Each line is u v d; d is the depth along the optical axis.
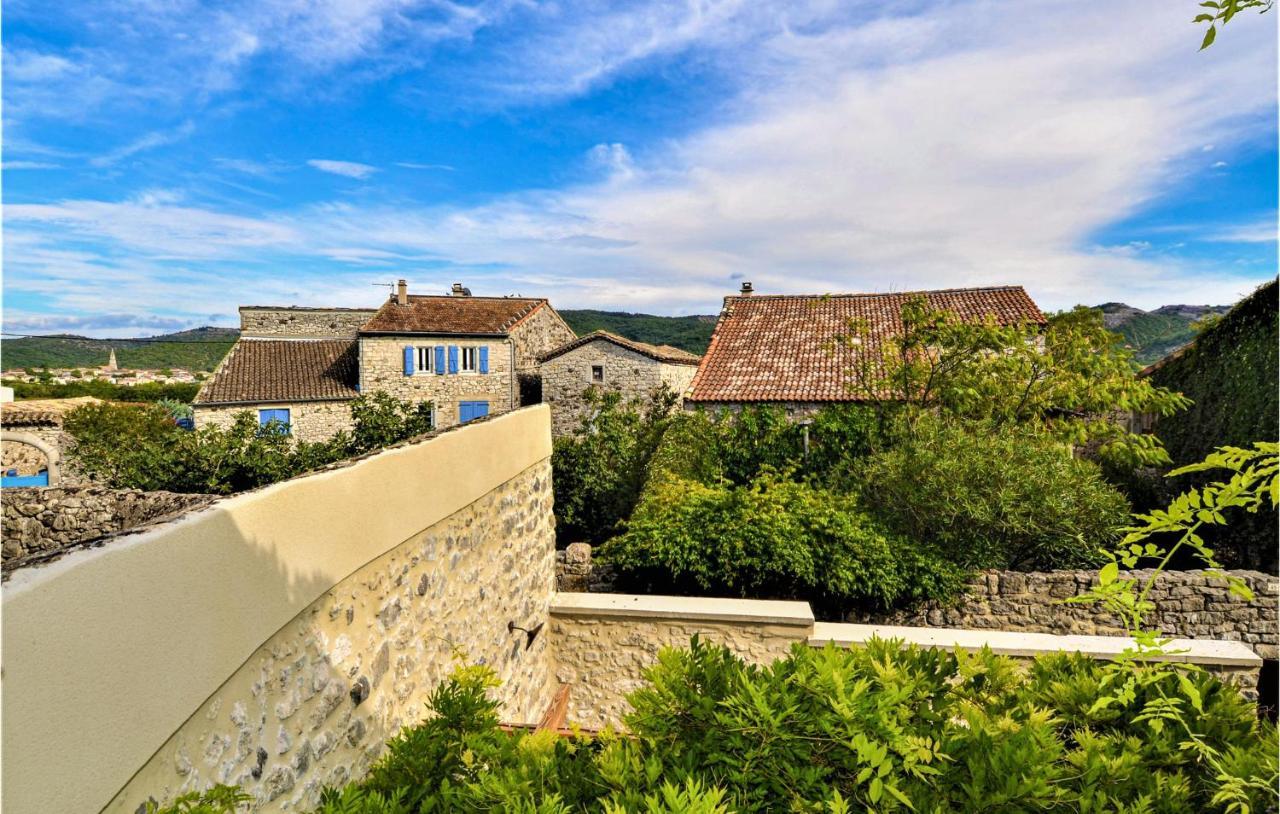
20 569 1.48
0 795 1.34
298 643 2.70
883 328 15.41
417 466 3.77
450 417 25.02
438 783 2.61
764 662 6.23
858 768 2.32
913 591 7.05
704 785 2.22
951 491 7.73
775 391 13.37
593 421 13.59
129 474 8.51
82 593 1.58
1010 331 10.41
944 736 2.48
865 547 7.14
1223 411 10.59
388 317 25.09
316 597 2.76
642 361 22.05
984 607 7.14
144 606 1.80
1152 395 9.95
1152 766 2.47
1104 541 7.64
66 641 1.53
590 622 6.52
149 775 1.87
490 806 2.28
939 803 2.17
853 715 2.31
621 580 7.77
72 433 17.19
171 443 9.18
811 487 9.76
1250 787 2.02
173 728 1.91
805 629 6.17
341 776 3.00
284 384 23.70
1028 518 7.53
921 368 10.70
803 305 17.36
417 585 3.83
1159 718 2.33
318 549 2.79
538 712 6.19
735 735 2.41
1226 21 1.66
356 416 10.71
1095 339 10.38
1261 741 2.28
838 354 14.50
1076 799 2.21
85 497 5.32
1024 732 2.32
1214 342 11.02
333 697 2.95
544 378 23.03
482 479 4.79
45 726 1.46
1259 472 1.70
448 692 3.11
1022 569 7.99
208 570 2.08
